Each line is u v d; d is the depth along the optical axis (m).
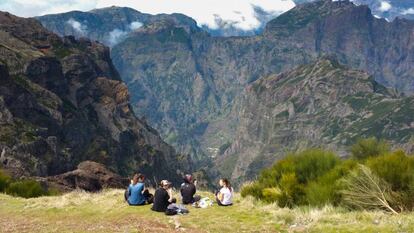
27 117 149.25
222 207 21.33
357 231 14.53
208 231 16.23
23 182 39.72
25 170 112.50
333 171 21.44
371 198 18.41
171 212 19.45
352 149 23.47
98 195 28.00
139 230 16.45
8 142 120.00
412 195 17.73
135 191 22.16
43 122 155.25
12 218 21.89
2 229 18.36
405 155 19.67
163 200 20.28
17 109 145.25
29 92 157.00
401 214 16.56
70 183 88.75
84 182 90.31
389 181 18.64
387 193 18.22
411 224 14.55
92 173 95.81
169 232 16.14
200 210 20.69
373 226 14.81
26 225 19.36
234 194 27.67
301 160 24.31
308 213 17.91
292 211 19.25
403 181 18.41
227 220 18.03
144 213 20.12
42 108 160.62
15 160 113.31
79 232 16.53
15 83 150.25
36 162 120.56
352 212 17.70
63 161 142.12
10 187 38.25
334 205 19.94
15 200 28.59
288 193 22.20
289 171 23.80
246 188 25.77
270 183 24.06
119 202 23.39
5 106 136.00
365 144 23.09
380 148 22.77
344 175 20.38
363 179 18.81
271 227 16.44
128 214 20.12
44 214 22.41
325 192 20.27
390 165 18.95
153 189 29.44
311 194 20.84
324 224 15.93
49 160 131.38
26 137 129.38
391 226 14.56
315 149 24.53
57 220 20.47
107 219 19.56
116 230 16.58
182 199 22.44
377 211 17.56
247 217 18.48
